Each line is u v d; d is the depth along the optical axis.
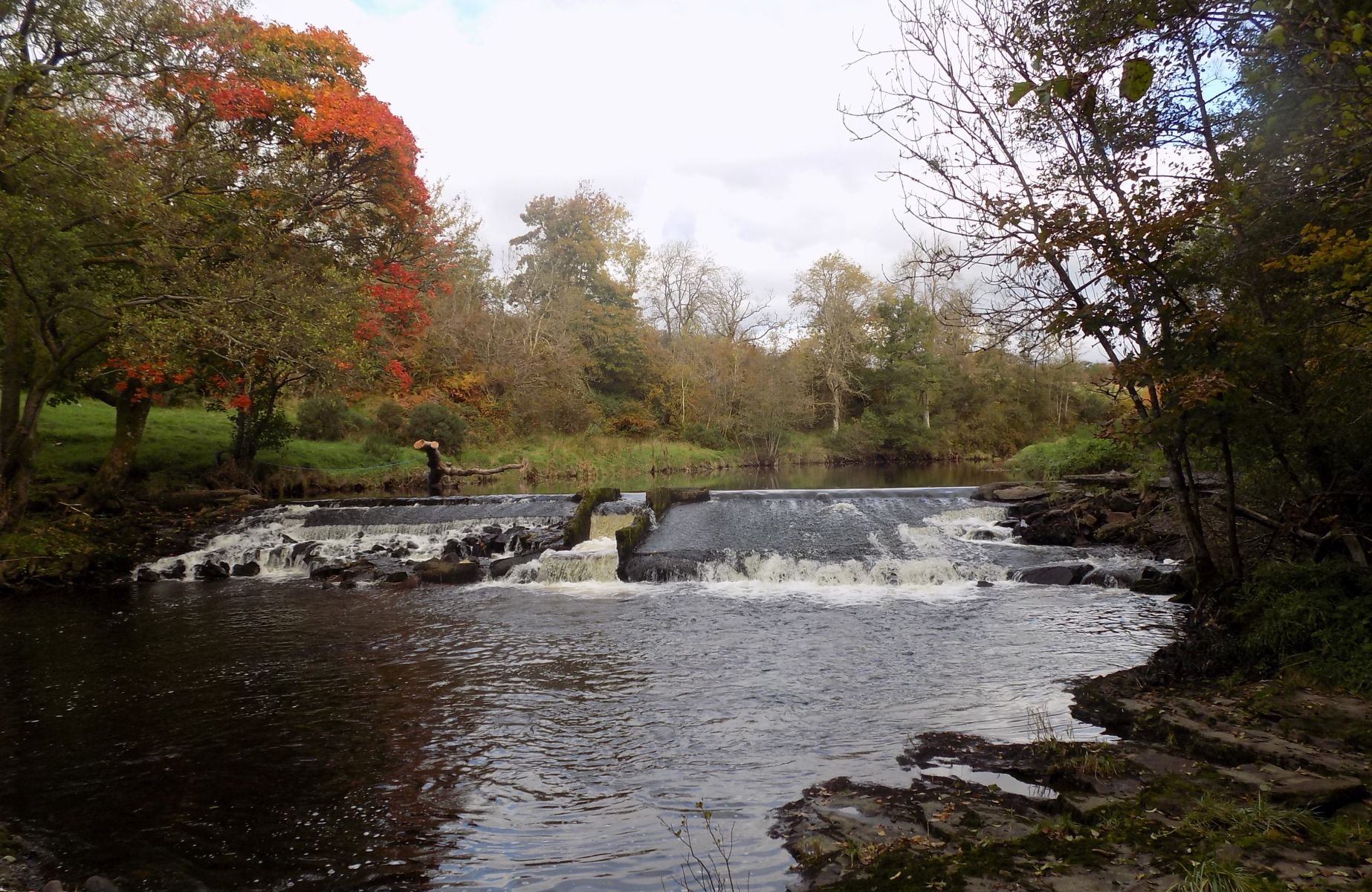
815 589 13.74
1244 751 5.45
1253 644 7.80
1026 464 27.91
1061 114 8.13
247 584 15.50
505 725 7.34
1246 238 7.30
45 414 24.83
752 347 58.19
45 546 15.94
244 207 17.05
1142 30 7.36
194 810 5.68
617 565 15.02
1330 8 4.97
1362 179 6.22
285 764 6.51
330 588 14.88
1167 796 4.81
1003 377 49.09
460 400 42.66
